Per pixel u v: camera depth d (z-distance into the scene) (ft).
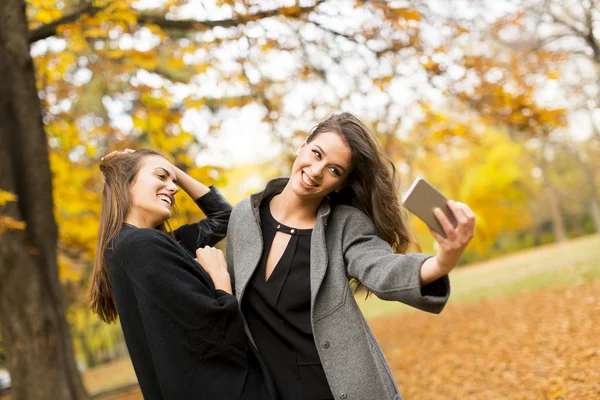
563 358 18.45
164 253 7.22
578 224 127.85
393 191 8.16
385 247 7.71
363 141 7.87
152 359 7.33
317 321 7.55
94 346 68.59
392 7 20.21
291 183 8.13
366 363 7.45
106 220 7.86
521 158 106.22
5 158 20.44
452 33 23.15
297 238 8.00
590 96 50.85
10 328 20.74
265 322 7.86
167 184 8.11
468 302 43.86
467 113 24.90
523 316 29.35
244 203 8.70
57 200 29.04
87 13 19.57
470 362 22.65
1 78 20.75
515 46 30.94
